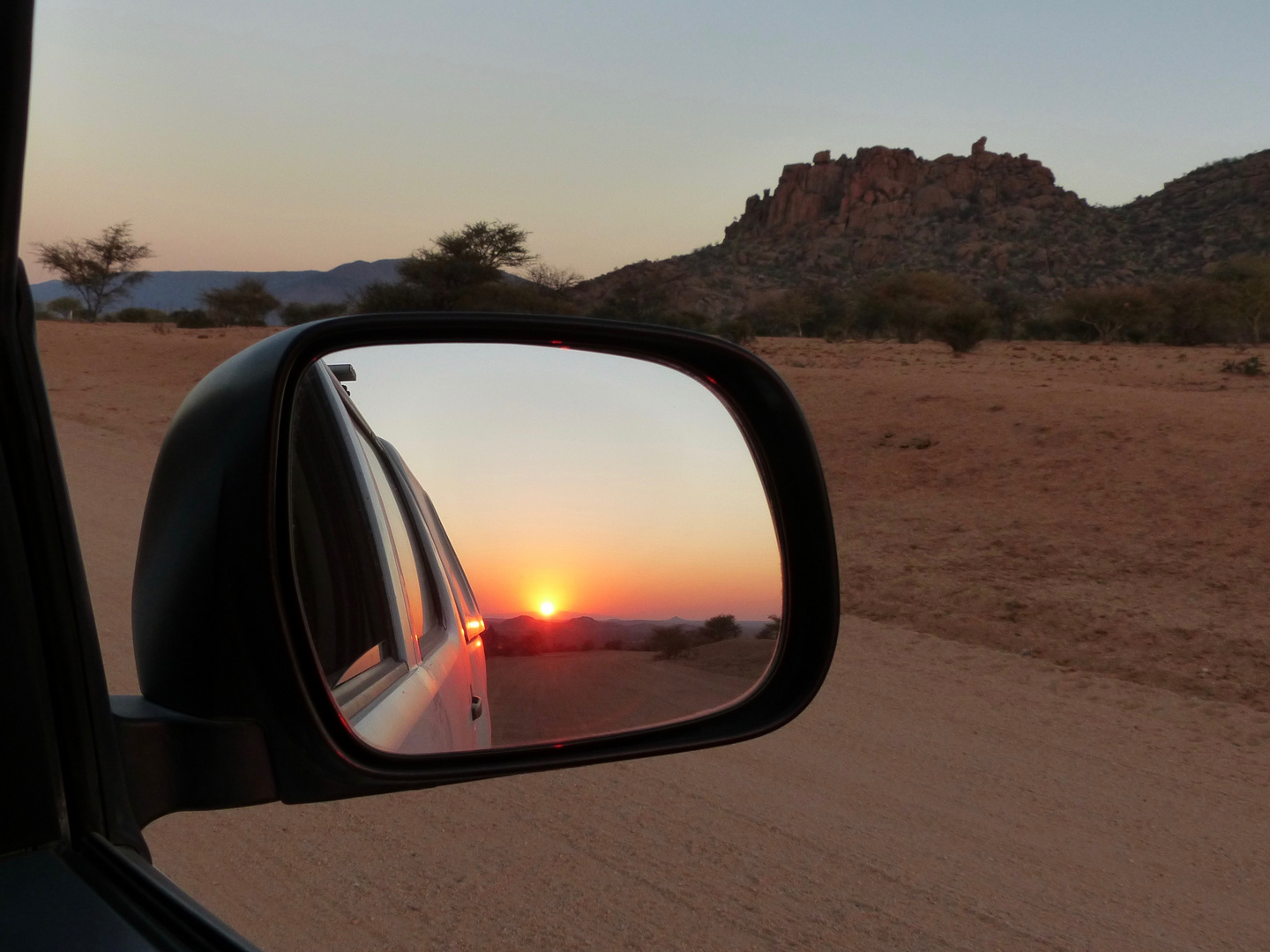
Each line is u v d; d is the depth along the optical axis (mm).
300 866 3895
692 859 4117
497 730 1909
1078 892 4027
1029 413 19031
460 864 3961
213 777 1155
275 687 1188
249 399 1253
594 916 3617
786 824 4539
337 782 1245
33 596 919
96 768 967
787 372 30906
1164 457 14930
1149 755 5750
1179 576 10047
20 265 853
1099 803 5012
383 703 1700
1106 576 10156
